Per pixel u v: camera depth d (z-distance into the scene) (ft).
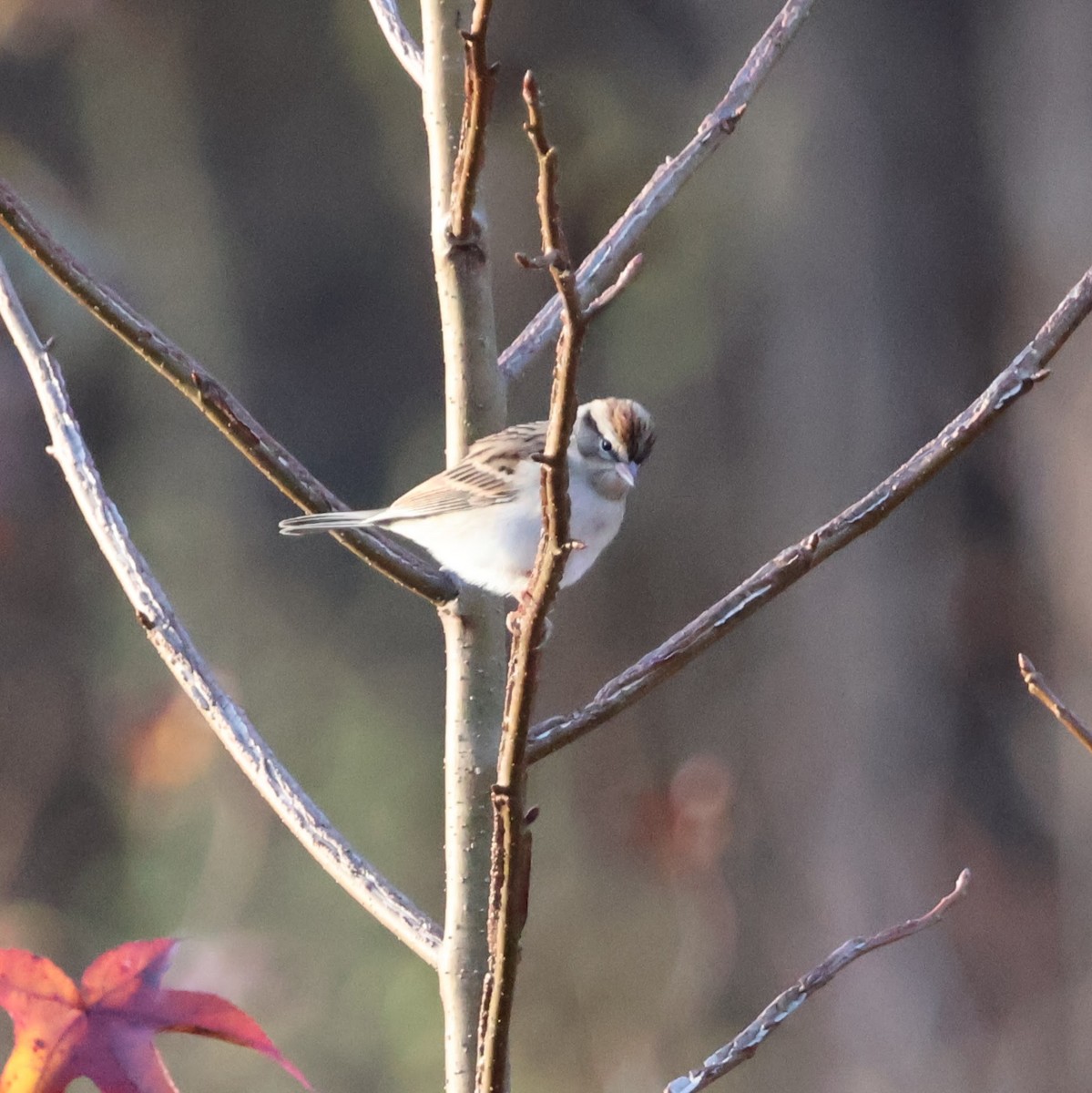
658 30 46.39
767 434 46.60
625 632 48.80
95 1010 11.33
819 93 45.14
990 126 45.39
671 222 45.65
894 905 45.73
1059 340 12.82
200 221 55.57
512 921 11.05
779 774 46.68
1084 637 45.50
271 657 52.70
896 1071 44.86
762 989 45.55
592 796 47.96
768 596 12.94
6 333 47.50
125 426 54.34
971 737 46.68
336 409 57.47
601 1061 44.98
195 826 46.14
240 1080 43.19
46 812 49.42
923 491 46.44
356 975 45.42
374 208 57.00
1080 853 45.24
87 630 51.52
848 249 45.37
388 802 50.65
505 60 45.68
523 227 46.14
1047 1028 44.78
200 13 55.11
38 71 53.78
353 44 54.08
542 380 47.78
